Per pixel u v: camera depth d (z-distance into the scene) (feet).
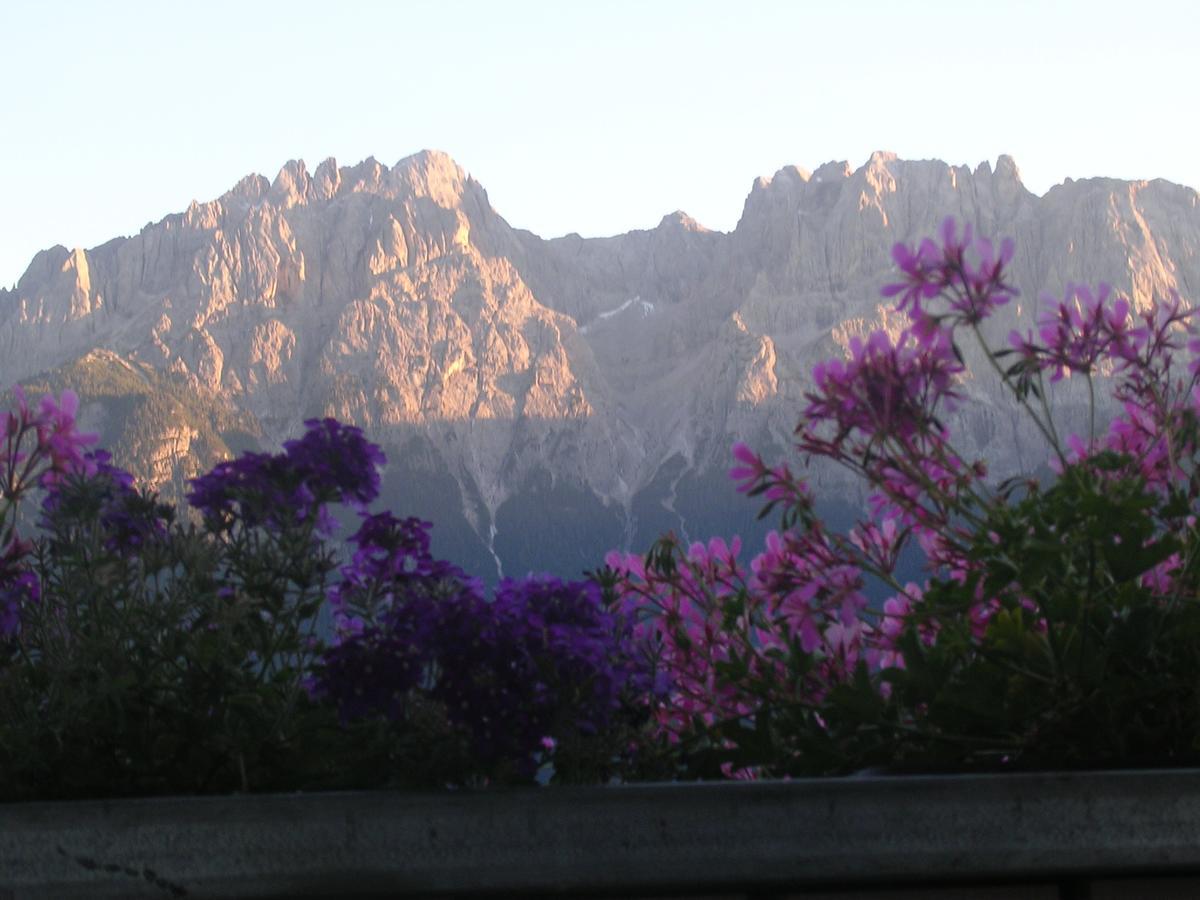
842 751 6.72
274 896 5.55
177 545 6.47
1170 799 5.64
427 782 5.91
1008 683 6.57
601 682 5.99
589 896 5.62
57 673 6.17
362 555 6.84
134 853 5.53
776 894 5.65
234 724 6.34
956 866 5.60
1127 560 6.42
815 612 7.02
